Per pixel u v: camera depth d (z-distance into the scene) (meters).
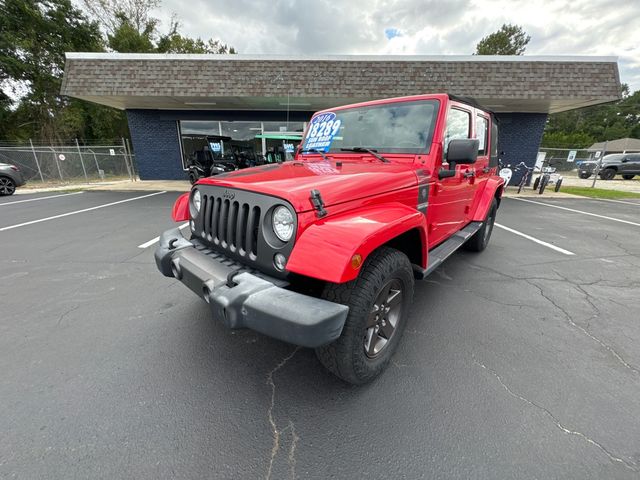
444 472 1.50
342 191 1.85
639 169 18.31
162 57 10.56
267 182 1.92
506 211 8.45
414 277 2.39
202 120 13.80
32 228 6.11
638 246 5.25
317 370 2.21
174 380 2.10
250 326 1.61
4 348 2.42
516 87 9.84
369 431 1.72
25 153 14.57
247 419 1.80
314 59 10.45
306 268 1.54
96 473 1.48
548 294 3.41
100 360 2.29
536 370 2.20
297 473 1.50
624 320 2.88
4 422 1.75
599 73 9.68
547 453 1.59
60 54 24.03
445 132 2.68
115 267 4.11
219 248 2.16
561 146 39.75
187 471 1.50
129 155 15.78
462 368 2.22
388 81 10.17
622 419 1.79
